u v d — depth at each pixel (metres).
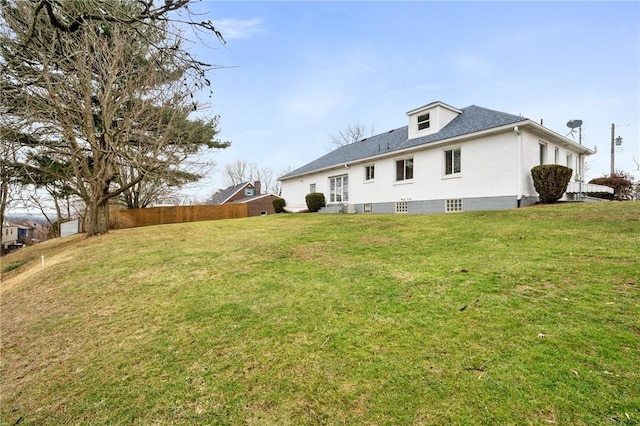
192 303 4.60
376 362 2.74
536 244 6.06
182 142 13.53
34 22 3.70
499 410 2.11
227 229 12.20
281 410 2.35
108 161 12.38
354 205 18.28
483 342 2.86
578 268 4.48
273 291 4.69
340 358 2.87
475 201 12.12
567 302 3.47
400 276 4.82
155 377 2.95
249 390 2.61
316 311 3.86
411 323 3.32
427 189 13.99
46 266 8.80
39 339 4.18
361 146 20.62
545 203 11.04
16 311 5.52
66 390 2.97
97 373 3.15
